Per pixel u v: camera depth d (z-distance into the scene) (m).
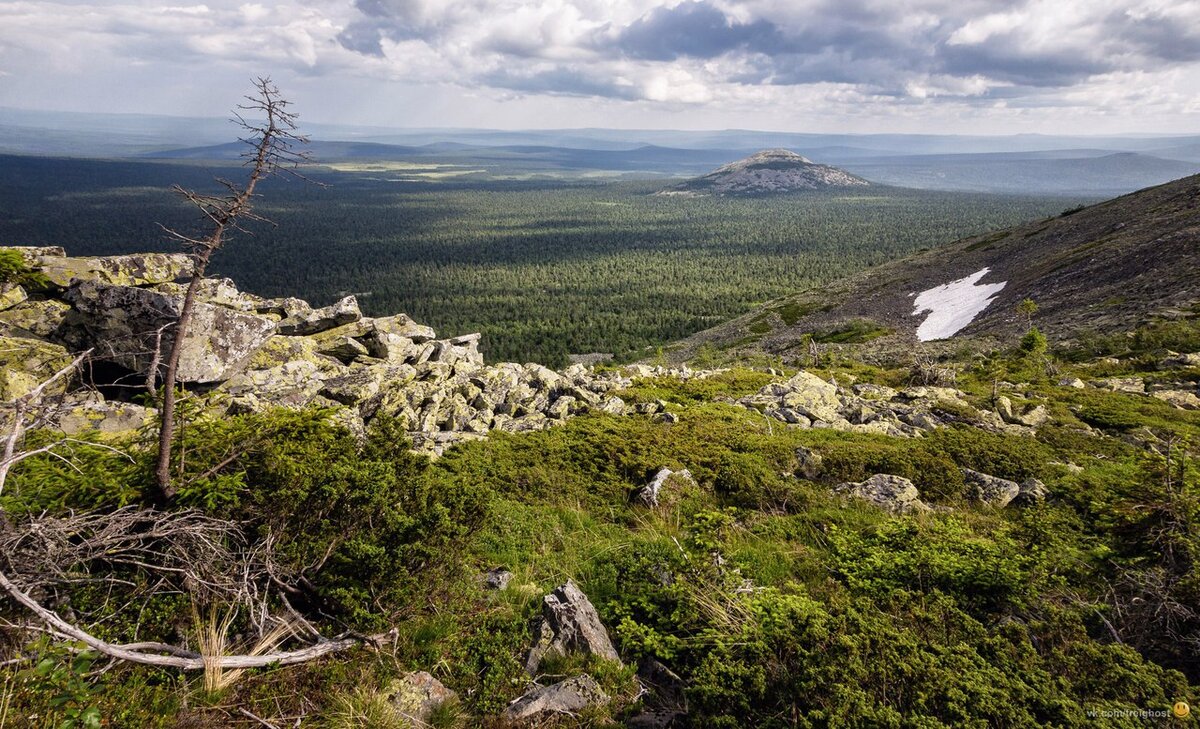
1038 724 4.36
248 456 6.98
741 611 6.67
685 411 18.36
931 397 22.78
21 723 4.38
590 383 21.89
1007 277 101.69
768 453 14.11
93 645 4.64
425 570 6.91
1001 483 12.53
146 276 16.52
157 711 4.99
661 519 10.77
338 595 6.27
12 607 4.98
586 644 6.56
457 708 5.57
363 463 7.71
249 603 5.71
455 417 15.84
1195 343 35.97
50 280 14.43
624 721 5.59
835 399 21.41
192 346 13.87
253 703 5.29
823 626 5.56
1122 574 6.89
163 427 5.92
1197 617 5.77
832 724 4.43
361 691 5.48
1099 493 11.45
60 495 5.84
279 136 5.46
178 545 5.72
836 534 9.40
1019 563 7.47
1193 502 7.04
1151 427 19.45
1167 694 4.76
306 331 18.58
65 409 7.16
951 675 4.79
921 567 7.59
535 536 9.80
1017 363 37.78
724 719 4.88
